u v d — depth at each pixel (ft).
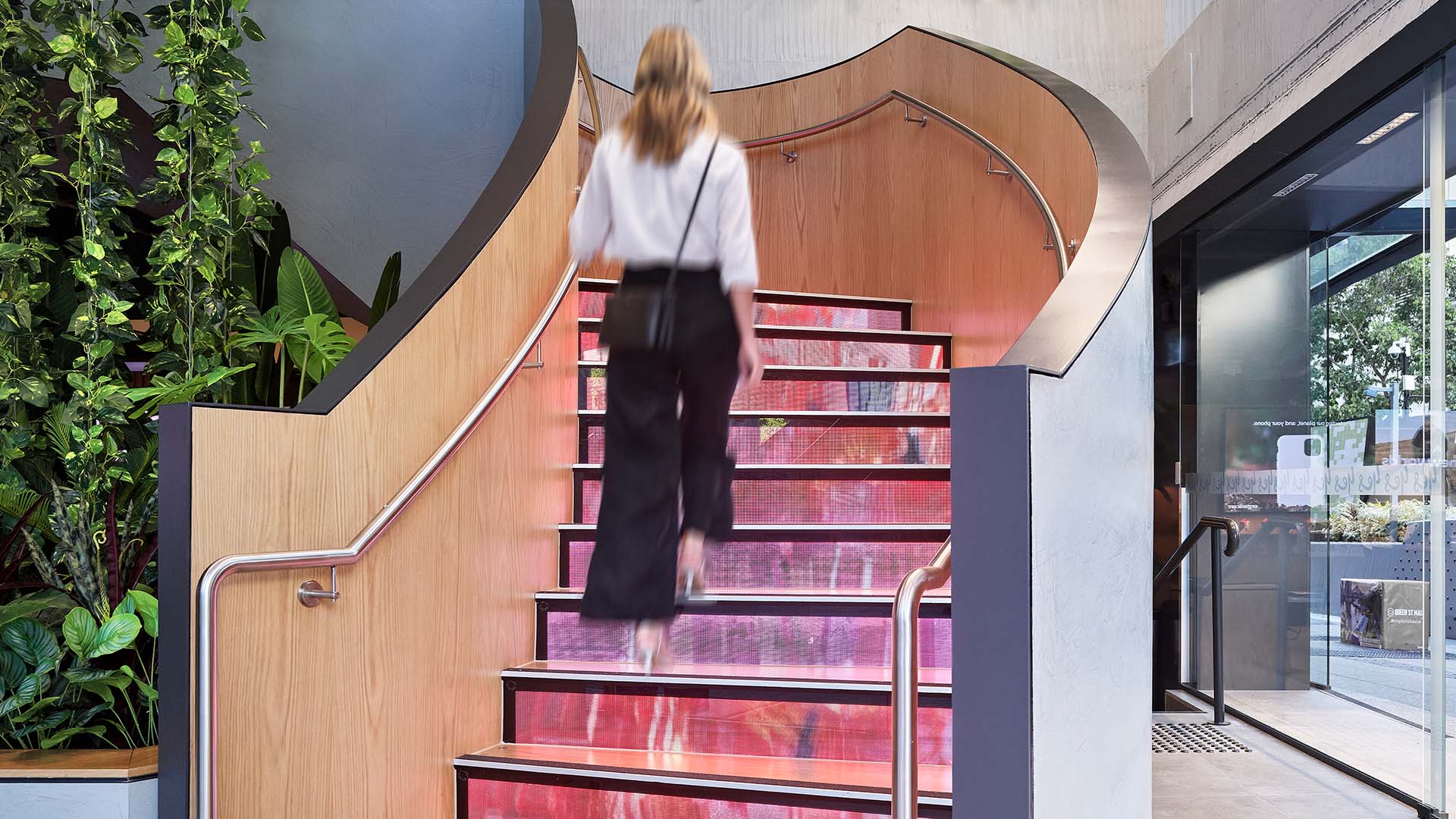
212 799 5.55
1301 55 12.37
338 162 15.81
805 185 17.97
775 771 7.48
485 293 8.60
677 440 7.16
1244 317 15.29
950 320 14.70
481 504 8.43
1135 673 7.29
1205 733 14.48
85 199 8.58
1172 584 17.17
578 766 7.63
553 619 9.36
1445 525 10.69
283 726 6.29
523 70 16.17
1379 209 11.96
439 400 7.92
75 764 6.49
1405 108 11.21
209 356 9.18
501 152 16.11
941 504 11.12
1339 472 12.74
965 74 14.37
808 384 13.00
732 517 7.52
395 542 7.32
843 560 9.94
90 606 7.88
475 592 8.29
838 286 17.56
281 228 11.29
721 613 8.98
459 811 7.86
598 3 19.48
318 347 9.26
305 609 6.50
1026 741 4.75
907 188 16.10
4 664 7.32
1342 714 12.66
